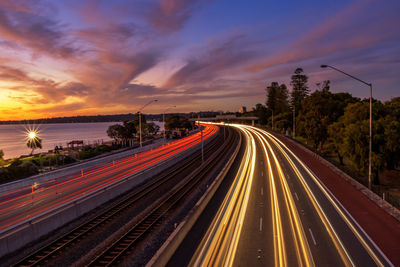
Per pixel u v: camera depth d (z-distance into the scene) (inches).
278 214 799.1
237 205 891.4
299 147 2456.9
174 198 1041.5
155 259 485.4
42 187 1147.9
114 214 843.4
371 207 855.7
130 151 2159.2
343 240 624.1
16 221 751.1
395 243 606.5
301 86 5118.1
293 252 568.4
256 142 2945.4
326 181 1221.1
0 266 545.6
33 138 2438.5
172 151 2386.8
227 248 587.8
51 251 603.8
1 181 1267.2
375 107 1450.5
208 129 5551.2
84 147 2559.1
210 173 1514.5
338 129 1669.5
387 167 1288.1
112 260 547.8
